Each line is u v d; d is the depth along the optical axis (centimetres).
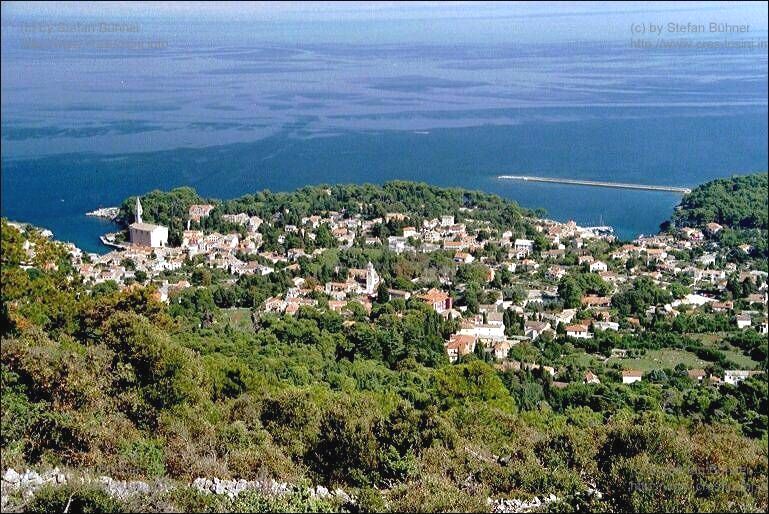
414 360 8419
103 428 3045
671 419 6325
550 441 3922
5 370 3197
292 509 2667
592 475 3522
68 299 4900
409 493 2917
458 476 3294
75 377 3344
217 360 5606
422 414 3725
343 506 2805
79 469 2686
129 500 2489
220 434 3478
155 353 3772
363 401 4766
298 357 7562
